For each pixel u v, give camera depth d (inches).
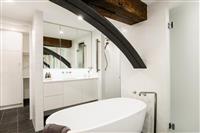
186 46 70.7
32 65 110.6
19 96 142.2
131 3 75.9
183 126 70.8
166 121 75.3
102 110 85.0
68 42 145.4
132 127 67.6
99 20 67.7
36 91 95.3
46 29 128.3
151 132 83.6
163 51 77.5
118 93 165.2
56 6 91.6
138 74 92.6
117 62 166.4
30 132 90.6
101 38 152.3
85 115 78.0
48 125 51.0
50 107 106.3
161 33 78.7
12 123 104.0
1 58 131.6
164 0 78.0
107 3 64.7
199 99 64.8
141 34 90.8
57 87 111.3
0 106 132.5
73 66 149.6
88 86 138.5
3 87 133.3
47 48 130.8
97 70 155.6
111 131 57.5
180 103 72.4
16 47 138.6
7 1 84.6
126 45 80.4
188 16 70.2
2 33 131.0
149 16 85.5
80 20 122.1
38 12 98.4
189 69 69.1
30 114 112.7
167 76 75.7
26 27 127.9
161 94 78.0
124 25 104.1
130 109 87.4
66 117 70.0
